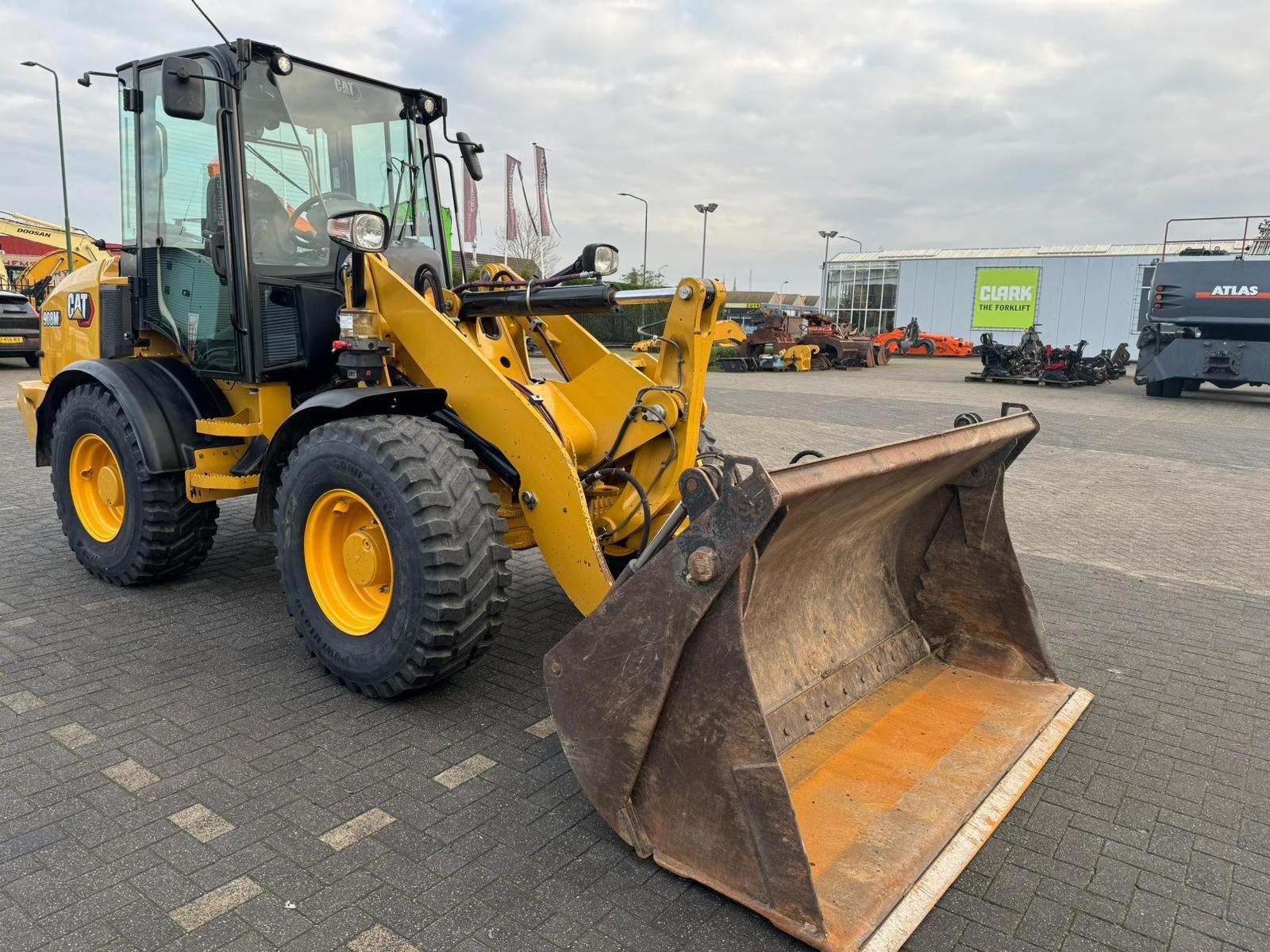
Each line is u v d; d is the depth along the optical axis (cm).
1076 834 276
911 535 370
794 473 224
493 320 406
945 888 231
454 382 352
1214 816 287
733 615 222
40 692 351
